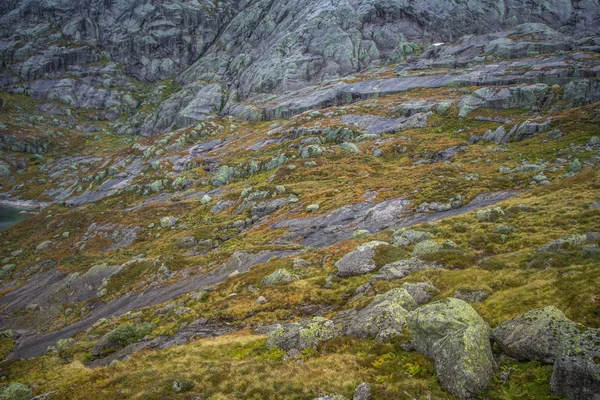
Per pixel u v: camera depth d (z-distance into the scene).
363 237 44.28
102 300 55.72
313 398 13.73
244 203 84.19
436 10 190.12
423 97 131.50
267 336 24.09
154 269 58.88
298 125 136.62
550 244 24.23
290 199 77.44
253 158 119.50
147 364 24.00
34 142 198.38
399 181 71.62
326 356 17.12
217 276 50.47
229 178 113.25
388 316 17.70
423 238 36.44
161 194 116.62
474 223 38.69
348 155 101.81
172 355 25.14
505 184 56.03
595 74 106.38
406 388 12.45
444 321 13.75
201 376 18.19
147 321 38.75
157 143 162.62
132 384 19.77
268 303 32.34
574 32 163.25
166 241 76.12
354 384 13.72
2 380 31.80
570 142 69.25
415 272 27.38
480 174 65.19
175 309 38.78
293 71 193.25
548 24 170.62
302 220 63.59
